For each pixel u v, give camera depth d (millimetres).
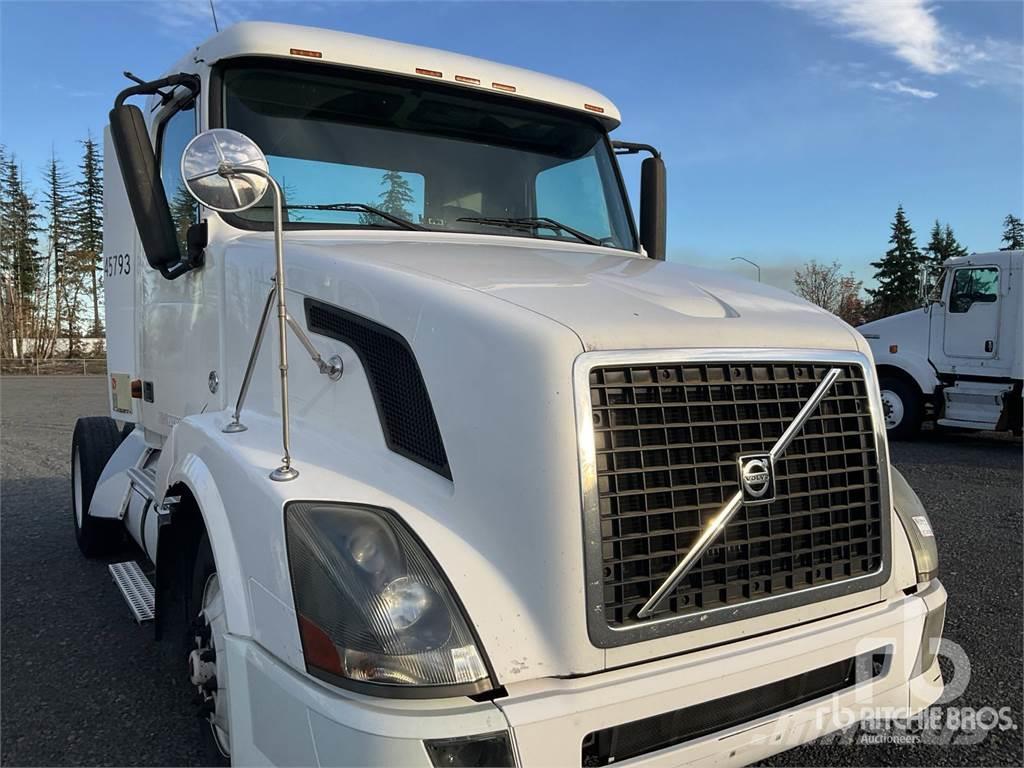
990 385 11219
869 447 2463
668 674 1973
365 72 3467
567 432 1956
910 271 46312
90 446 5395
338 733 1778
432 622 1858
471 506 2062
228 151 2441
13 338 47156
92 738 3086
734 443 2186
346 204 3361
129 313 4703
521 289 2342
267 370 2877
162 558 3043
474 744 1755
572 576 1933
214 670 2521
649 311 2248
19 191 52406
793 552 2271
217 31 3383
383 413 2328
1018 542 5898
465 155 3680
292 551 1980
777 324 2400
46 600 4648
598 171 4168
